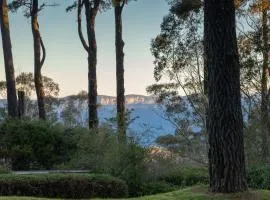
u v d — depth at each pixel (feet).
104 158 62.08
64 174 51.26
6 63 109.60
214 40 40.27
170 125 95.04
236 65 40.32
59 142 82.33
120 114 68.85
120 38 104.73
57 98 169.58
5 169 60.64
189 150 77.30
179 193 40.70
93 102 104.73
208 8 40.75
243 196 38.60
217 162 39.86
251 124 74.90
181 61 109.40
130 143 61.26
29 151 80.12
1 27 110.73
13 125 83.35
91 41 109.70
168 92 110.83
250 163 68.49
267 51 86.43
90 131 71.97
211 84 40.34
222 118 39.78
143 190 58.13
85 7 111.34
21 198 38.34
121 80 103.19
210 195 38.83
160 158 63.52
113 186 50.98
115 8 105.09
